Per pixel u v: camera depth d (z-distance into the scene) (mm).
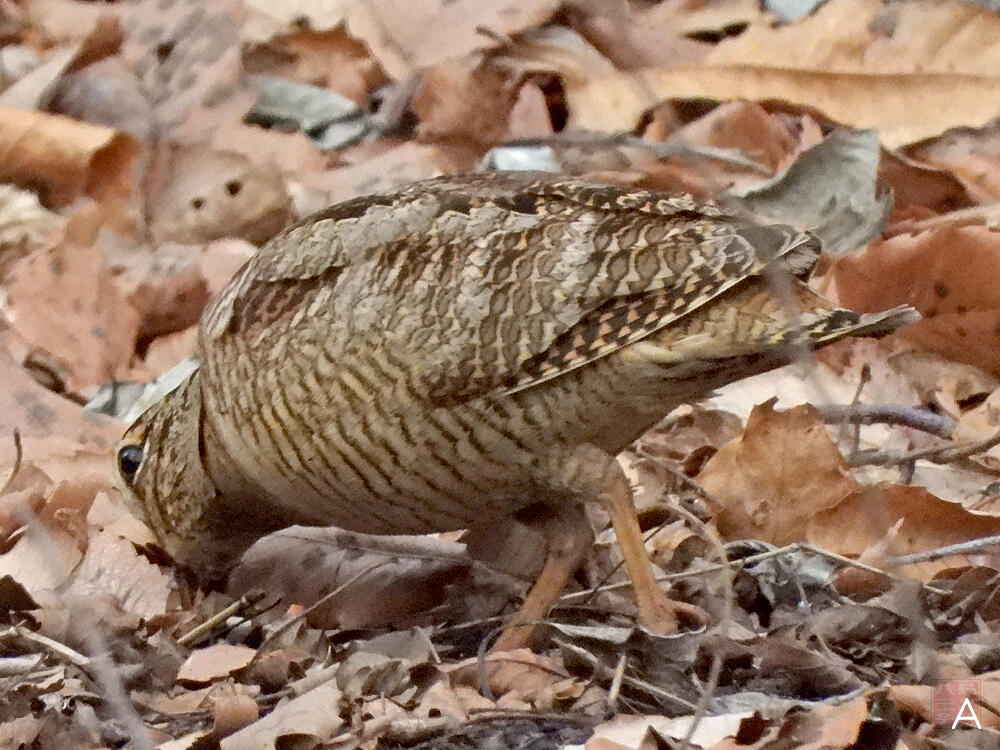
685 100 12805
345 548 8555
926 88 12414
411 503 7426
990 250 10141
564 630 7164
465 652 7695
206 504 8172
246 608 8344
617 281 6766
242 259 12062
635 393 6961
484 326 6863
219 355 7547
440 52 13695
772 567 8031
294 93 13992
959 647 7109
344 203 7492
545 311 6816
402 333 6938
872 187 11273
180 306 11867
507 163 12734
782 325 6566
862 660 7254
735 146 12617
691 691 6875
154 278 11852
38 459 9562
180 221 12656
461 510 7492
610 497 7121
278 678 7273
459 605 8219
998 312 10273
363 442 7145
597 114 12758
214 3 14562
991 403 10039
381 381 6992
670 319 6664
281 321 7246
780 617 7648
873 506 7301
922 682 6688
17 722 6723
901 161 12164
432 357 6902
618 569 8289
